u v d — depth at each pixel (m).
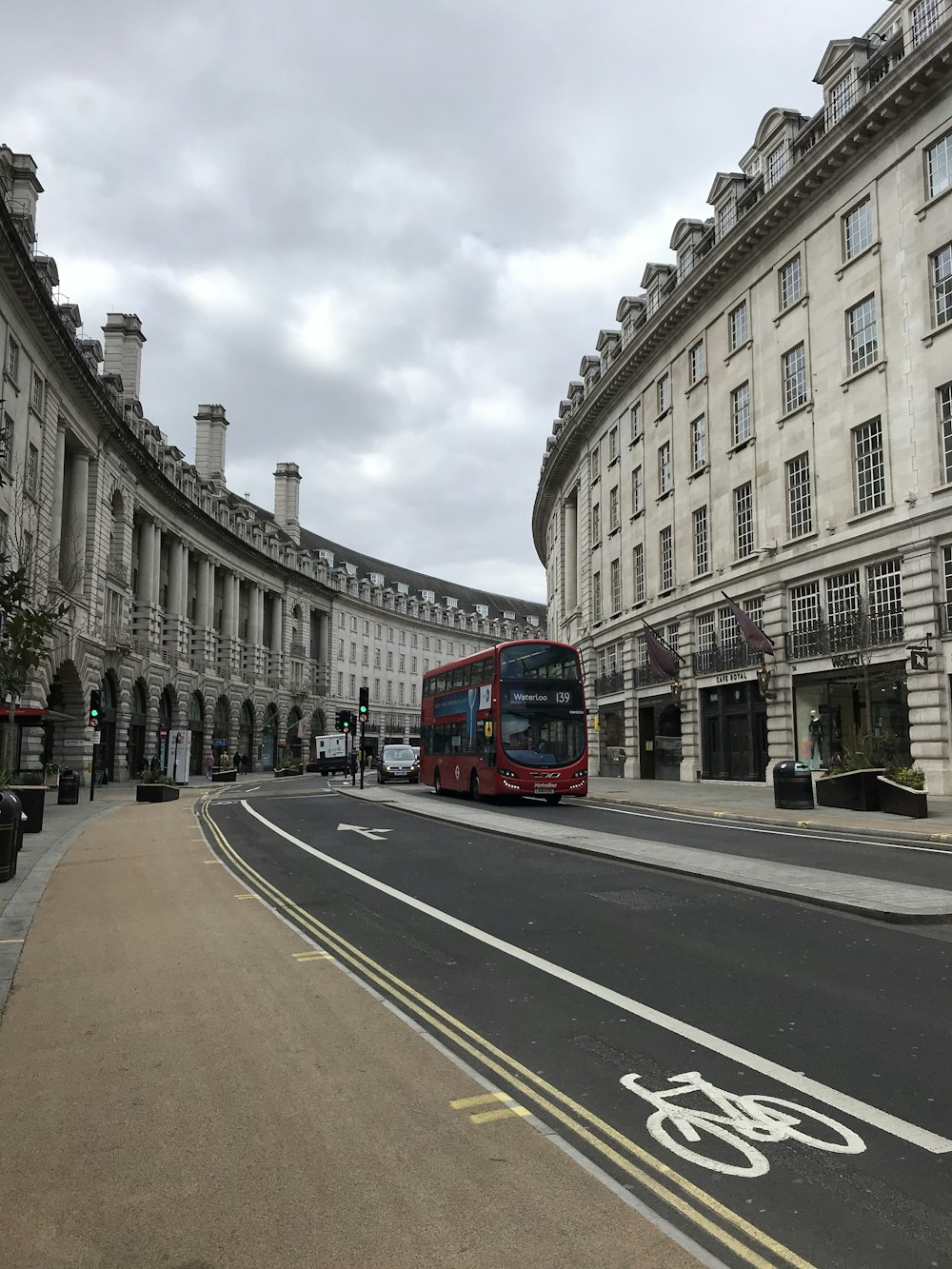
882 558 23.92
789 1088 4.73
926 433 22.62
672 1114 4.41
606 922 8.84
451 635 111.69
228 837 17.09
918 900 9.31
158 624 51.75
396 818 20.86
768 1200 3.59
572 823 18.47
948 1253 3.23
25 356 31.27
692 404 34.19
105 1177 3.78
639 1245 3.23
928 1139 4.13
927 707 21.95
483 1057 5.22
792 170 26.73
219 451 66.81
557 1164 3.86
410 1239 3.28
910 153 23.53
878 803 18.73
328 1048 5.31
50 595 32.28
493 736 24.20
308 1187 3.66
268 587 72.25
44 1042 5.46
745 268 30.47
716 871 11.41
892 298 23.89
